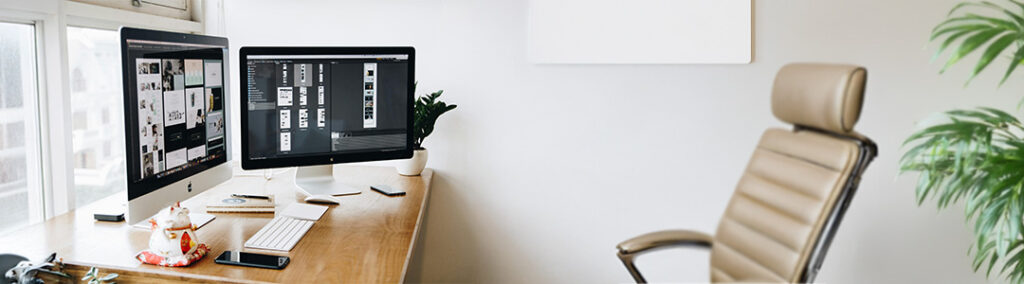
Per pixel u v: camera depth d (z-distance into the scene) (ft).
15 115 5.89
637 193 9.09
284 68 6.94
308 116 7.14
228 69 6.86
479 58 8.88
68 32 6.52
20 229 5.67
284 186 7.71
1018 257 7.10
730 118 8.86
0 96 5.68
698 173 8.99
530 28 8.80
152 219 5.07
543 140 9.04
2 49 5.70
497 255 9.36
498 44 8.85
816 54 8.74
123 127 5.10
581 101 8.94
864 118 8.90
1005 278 9.03
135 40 5.22
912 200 9.05
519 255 9.34
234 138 9.14
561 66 8.87
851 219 9.19
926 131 6.29
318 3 8.81
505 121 9.01
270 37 8.87
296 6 8.82
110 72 7.43
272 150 7.01
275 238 5.59
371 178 8.29
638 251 5.40
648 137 8.96
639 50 8.80
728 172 8.95
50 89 6.17
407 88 7.60
